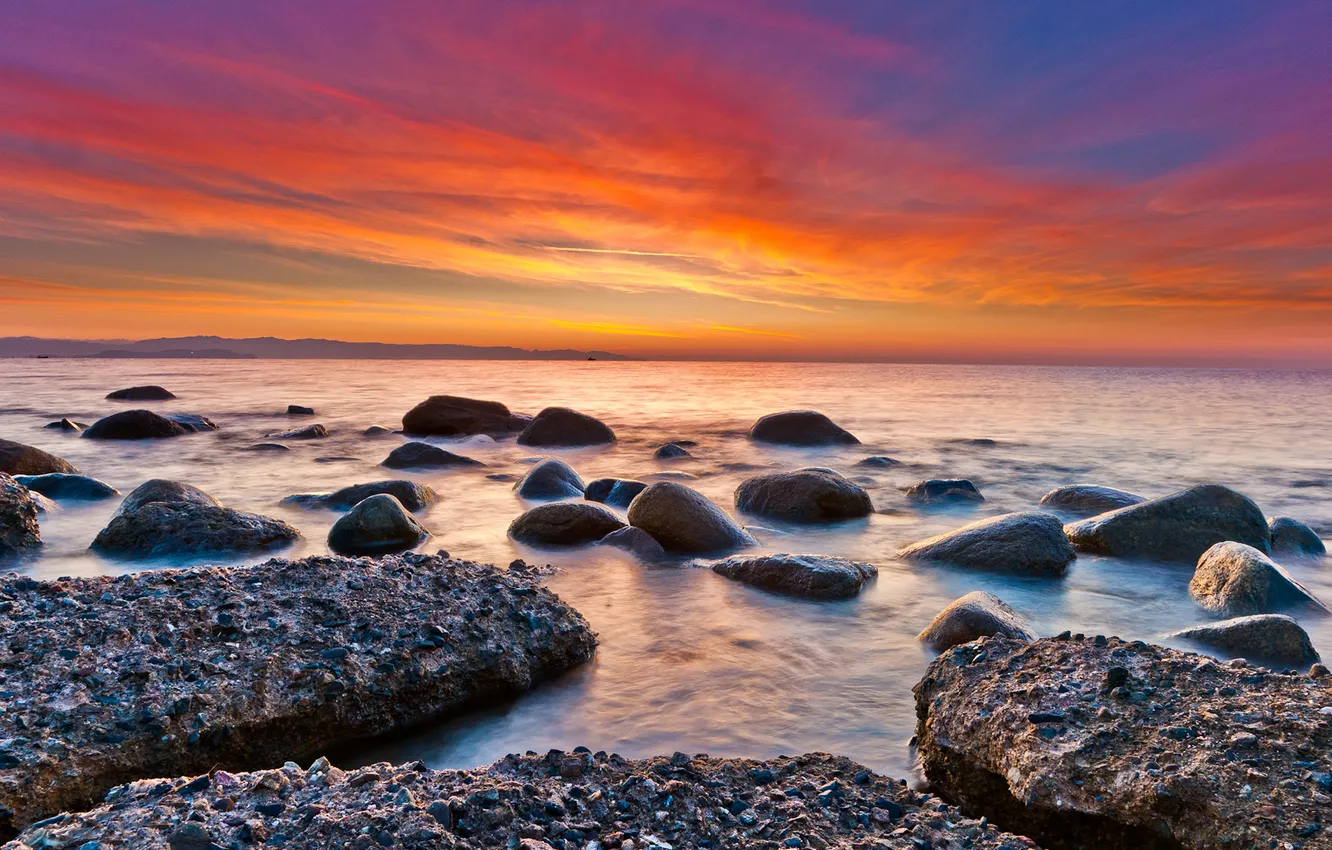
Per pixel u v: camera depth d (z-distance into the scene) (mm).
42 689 4996
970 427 29078
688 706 6059
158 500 11844
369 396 42375
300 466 18672
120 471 17766
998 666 5164
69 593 6320
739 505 13875
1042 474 18922
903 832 3977
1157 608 8867
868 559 10898
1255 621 7254
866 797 4367
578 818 3893
